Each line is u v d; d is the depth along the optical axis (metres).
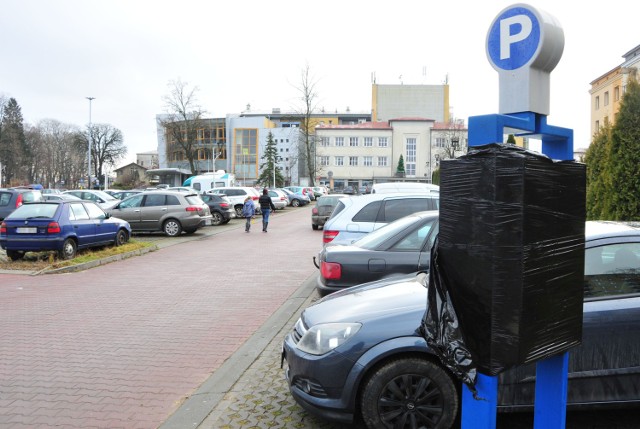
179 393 4.69
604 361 3.57
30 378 5.09
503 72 2.52
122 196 27.80
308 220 28.77
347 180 85.44
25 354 5.84
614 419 3.90
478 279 2.25
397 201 9.19
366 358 3.52
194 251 15.59
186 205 20.02
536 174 2.17
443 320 2.49
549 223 2.24
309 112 48.91
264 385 4.73
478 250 2.25
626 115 9.44
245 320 7.32
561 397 2.47
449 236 2.44
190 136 62.41
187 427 3.88
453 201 2.41
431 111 102.69
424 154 84.00
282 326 6.87
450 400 3.52
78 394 4.67
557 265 2.30
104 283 10.30
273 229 23.38
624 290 3.72
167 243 17.77
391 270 6.13
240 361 5.45
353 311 3.86
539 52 2.35
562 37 2.42
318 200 22.98
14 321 7.32
